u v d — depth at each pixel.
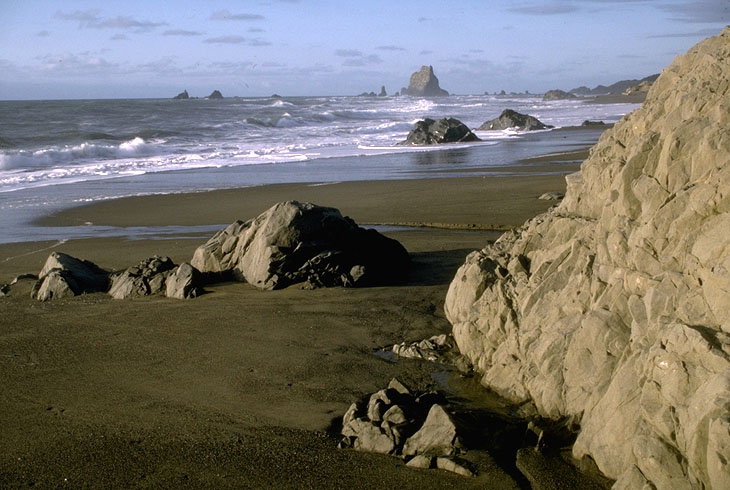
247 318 9.34
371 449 5.67
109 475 5.44
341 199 19.95
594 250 6.46
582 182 7.68
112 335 8.88
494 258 7.89
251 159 32.44
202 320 9.34
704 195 5.24
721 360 4.25
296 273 10.91
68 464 5.64
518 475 5.11
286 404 6.66
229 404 6.69
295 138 45.16
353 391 6.95
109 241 15.36
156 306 10.12
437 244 13.68
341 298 10.09
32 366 7.87
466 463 5.25
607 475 4.89
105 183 24.55
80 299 10.77
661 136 6.20
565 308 6.26
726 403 3.96
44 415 6.58
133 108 83.94
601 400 5.15
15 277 12.52
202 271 11.69
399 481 5.16
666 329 4.76
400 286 10.73
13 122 55.34
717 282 4.60
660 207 5.64
